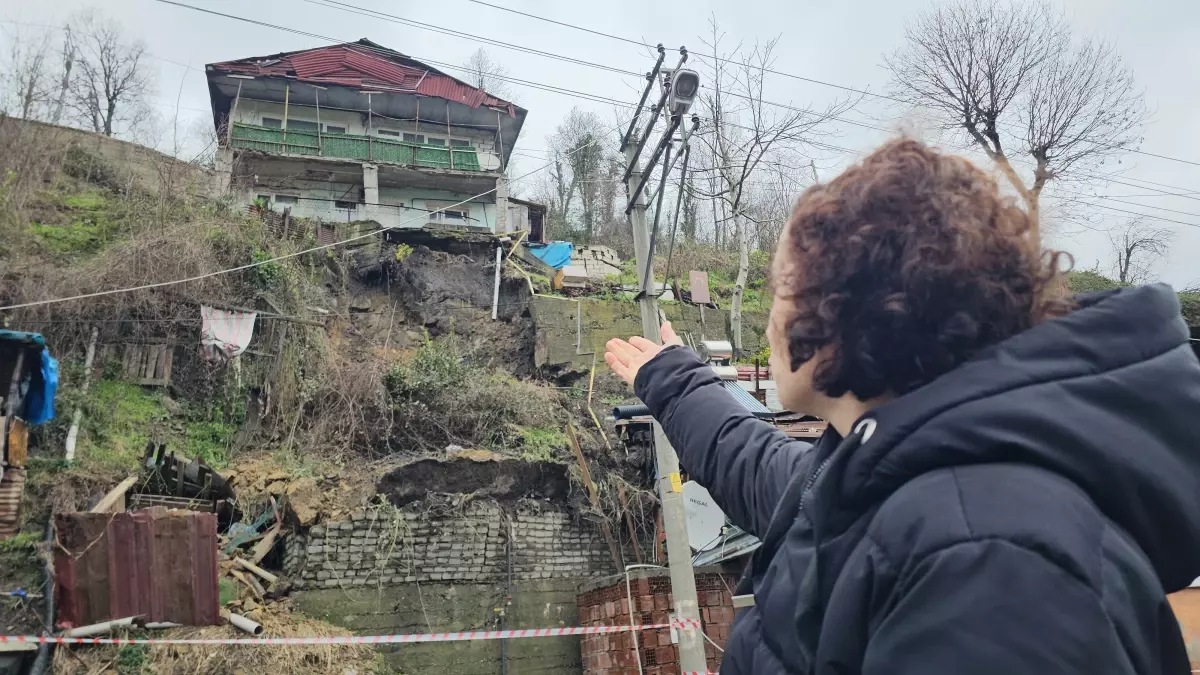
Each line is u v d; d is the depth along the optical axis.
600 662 10.69
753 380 13.18
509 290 18.95
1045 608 0.71
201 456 11.89
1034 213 1.06
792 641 1.00
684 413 1.77
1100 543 0.76
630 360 1.96
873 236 1.01
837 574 0.95
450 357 15.07
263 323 13.83
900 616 0.79
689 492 11.27
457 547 11.34
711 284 21.44
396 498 11.45
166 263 12.98
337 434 13.02
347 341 16.30
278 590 10.20
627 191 9.03
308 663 9.42
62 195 14.98
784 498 1.21
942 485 0.84
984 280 0.95
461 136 25.19
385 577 10.74
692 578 7.82
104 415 11.38
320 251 17.34
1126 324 0.90
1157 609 0.79
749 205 21.16
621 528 12.78
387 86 24.27
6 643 7.72
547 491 12.48
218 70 21.59
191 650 8.68
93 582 8.17
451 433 13.74
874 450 0.92
